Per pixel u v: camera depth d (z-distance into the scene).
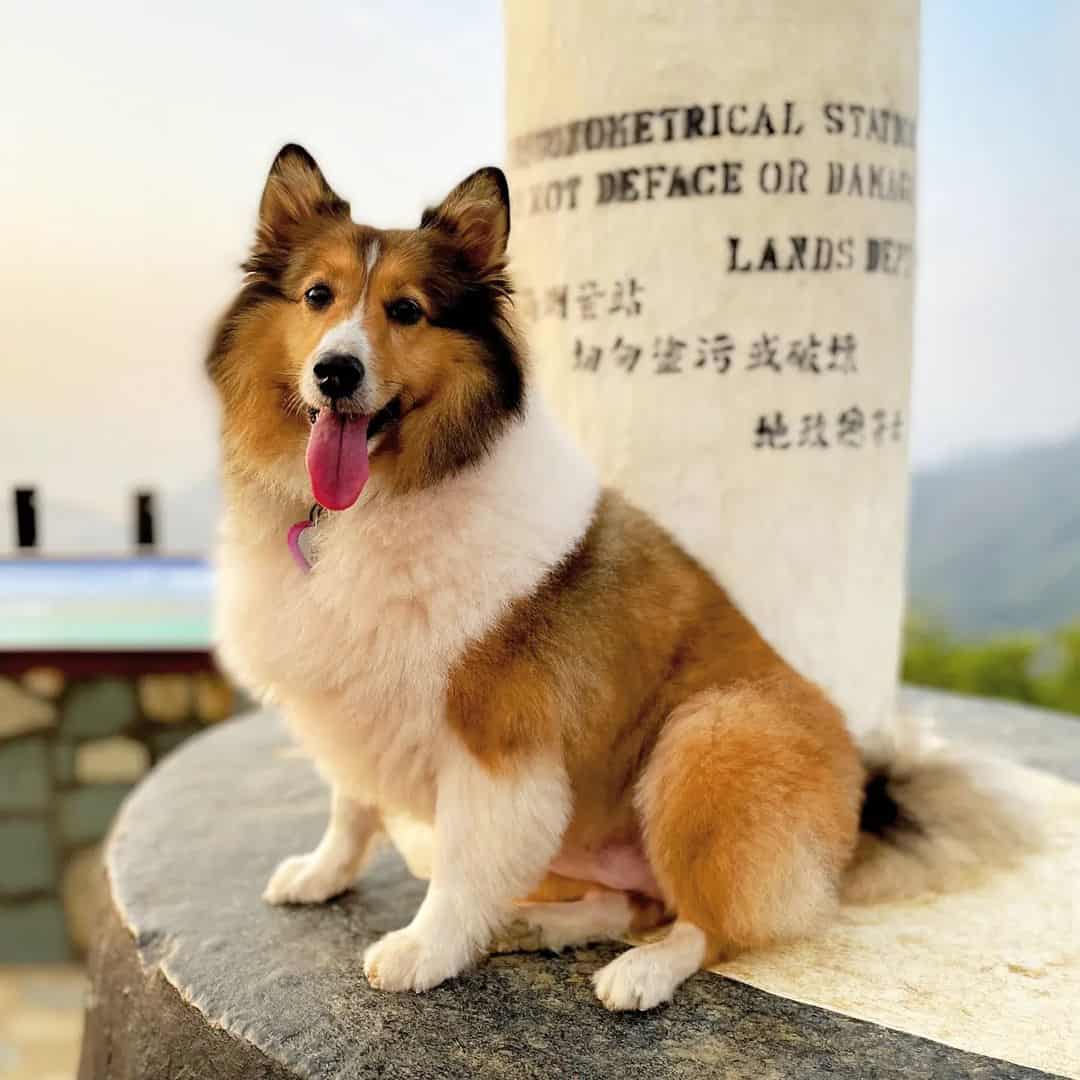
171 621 1.63
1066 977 0.70
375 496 0.68
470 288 0.70
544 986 0.68
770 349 0.89
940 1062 0.62
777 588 0.92
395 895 0.78
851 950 0.73
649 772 0.73
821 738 0.74
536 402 0.74
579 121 0.91
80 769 1.57
